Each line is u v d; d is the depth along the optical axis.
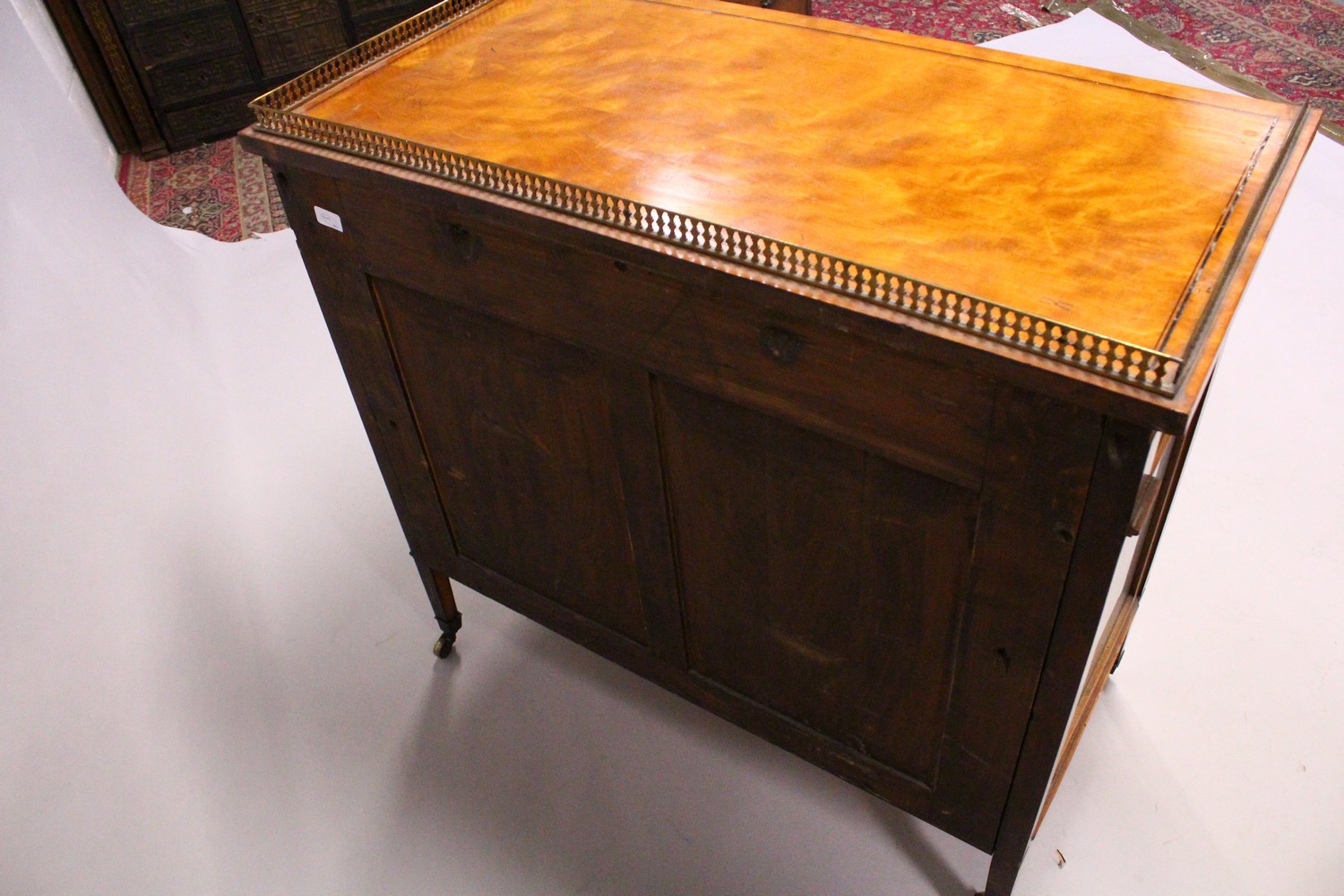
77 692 1.82
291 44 3.96
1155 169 1.27
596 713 2.06
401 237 1.48
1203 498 2.36
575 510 1.68
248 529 2.46
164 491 2.32
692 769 1.96
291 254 3.29
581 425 1.53
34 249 2.36
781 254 1.14
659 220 1.21
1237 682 2.03
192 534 2.31
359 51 1.65
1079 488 1.09
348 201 1.49
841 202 1.27
